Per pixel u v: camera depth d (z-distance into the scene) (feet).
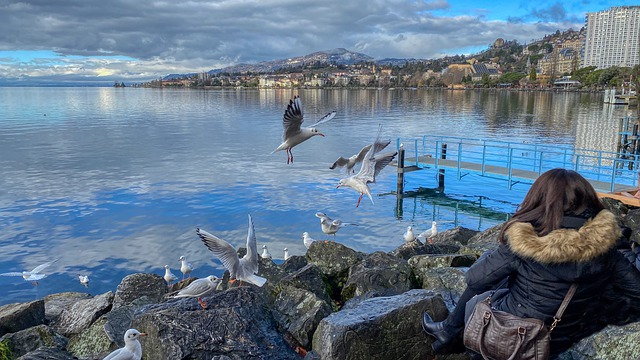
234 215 76.59
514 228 10.94
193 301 21.03
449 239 50.62
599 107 306.76
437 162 91.66
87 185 95.71
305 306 21.66
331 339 16.63
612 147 141.69
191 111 294.46
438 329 15.74
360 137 166.40
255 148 142.82
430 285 24.21
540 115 252.83
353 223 74.08
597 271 10.41
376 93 641.81
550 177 11.01
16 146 146.82
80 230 69.46
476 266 11.89
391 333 17.13
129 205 81.76
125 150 139.44
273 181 98.94
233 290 21.71
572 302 10.79
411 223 75.05
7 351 18.28
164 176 104.01
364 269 26.32
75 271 56.18
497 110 292.20
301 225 72.28
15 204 82.17
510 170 81.35
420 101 412.16
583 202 10.70
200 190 91.50
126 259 59.31
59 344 24.50
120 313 24.75
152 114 270.87
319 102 399.65
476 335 11.91
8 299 49.85
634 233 37.88
